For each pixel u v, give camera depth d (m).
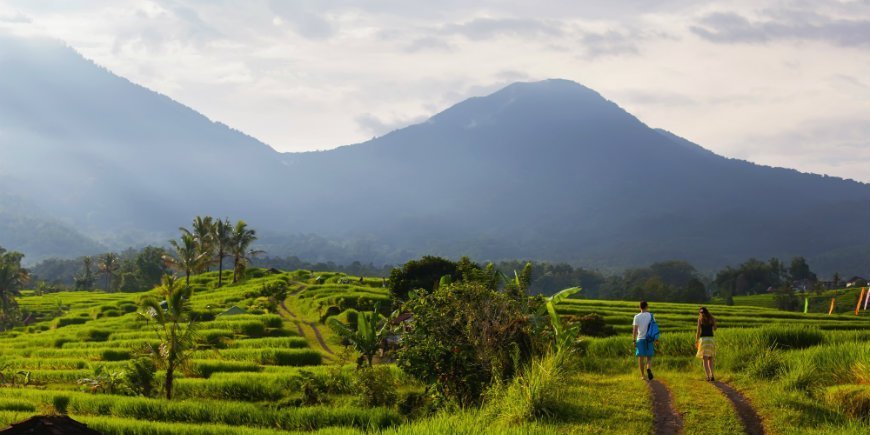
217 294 100.56
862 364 20.19
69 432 15.57
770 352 22.70
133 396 36.56
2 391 35.78
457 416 19.58
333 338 61.19
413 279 70.06
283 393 37.12
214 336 57.91
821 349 23.09
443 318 24.86
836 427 16.11
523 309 26.03
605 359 28.33
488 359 23.78
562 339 24.88
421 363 24.53
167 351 36.75
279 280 112.31
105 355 54.25
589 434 16.23
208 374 43.50
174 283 37.78
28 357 55.47
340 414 29.72
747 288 191.88
